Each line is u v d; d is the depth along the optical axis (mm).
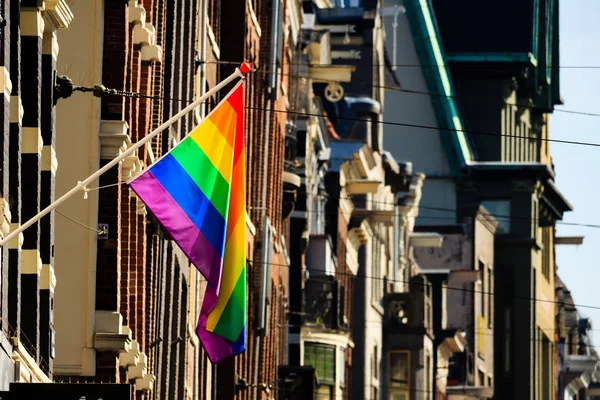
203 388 73688
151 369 54812
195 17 64188
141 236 52656
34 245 41406
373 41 144250
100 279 48719
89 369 48375
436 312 174875
